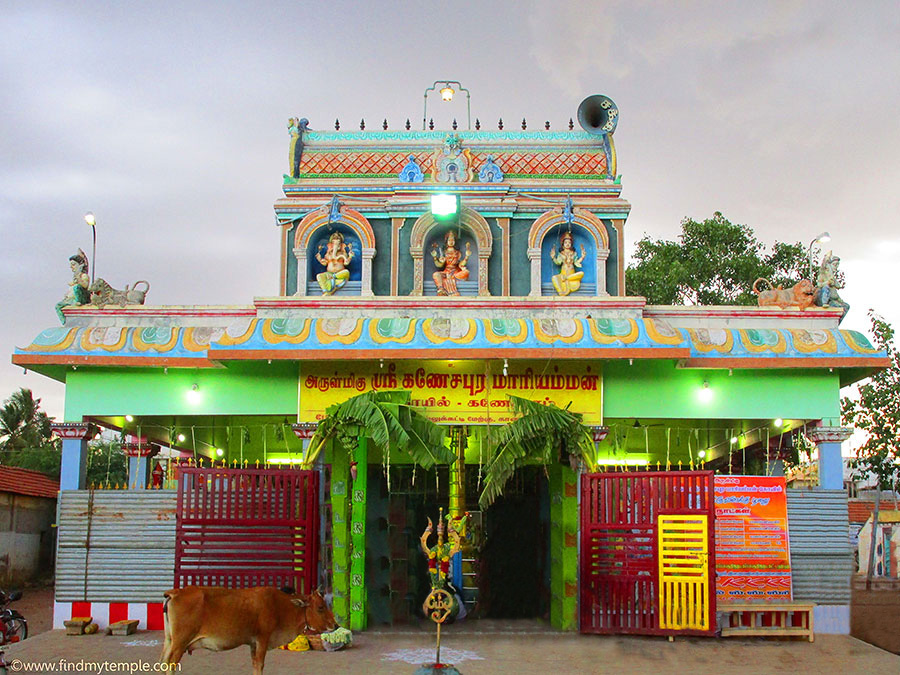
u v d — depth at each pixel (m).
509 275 16.56
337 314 14.16
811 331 14.35
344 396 13.96
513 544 15.55
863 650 12.09
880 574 19.12
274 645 9.87
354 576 13.57
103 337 13.98
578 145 17.67
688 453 19.23
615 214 16.73
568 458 13.76
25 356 13.77
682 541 12.77
